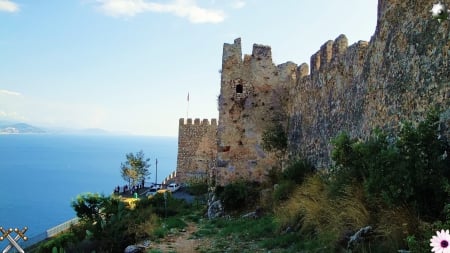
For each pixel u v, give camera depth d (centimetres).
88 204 3078
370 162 1129
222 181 3089
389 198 1034
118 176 13362
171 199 3756
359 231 1120
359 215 1201
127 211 3073
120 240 2123
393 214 1048
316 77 2494
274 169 3053
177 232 2233
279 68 3198
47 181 11581
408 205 1023
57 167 16588
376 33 1652
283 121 3141
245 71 3195
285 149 3061
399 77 1402
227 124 3155
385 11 1562
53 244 2667
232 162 3117
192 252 1705
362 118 1742
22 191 9481
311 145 2506
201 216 2934
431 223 961
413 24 1338
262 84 3186
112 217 2622
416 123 1254
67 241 2647
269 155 3116
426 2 1270
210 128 6794
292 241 1482
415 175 999
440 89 1147
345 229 1222
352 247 1102
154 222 2462
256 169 3098
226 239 1858
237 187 2791
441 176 979
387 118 1470
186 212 3272
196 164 6738
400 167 1016
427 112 1152
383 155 1069
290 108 3073
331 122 2189
